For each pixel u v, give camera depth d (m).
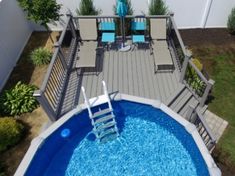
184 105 9.77
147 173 7.87
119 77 10.53
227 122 9.86
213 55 12.76
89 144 8.63
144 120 9.18
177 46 11.66
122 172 7.95
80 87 10.09
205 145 7.37
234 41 13.55
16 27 12.88
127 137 8.73
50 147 8.20
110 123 8.59
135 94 9.78
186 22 14.08
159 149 8.35
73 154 8.42
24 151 9.11
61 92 9.72
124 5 10.84
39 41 13.98
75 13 13.55
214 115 10.10
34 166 7.52
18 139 9.23
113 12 13.34
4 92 10.94
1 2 11.48
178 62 11.04
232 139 9.32
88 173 7.98
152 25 11.65
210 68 12.09
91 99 8.74
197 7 13.26
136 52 11.80
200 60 12.50
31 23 14.36
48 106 8.26
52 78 9.10
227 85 11.27
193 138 7.58
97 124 9.03
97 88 10.05
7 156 9.01
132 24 11.98
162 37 11.57
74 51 11.84
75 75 10.66
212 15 13.68
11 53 12.34
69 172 8.02
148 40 12.39
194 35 13.98
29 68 12.41
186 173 7.73
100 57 11.59
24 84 10.96
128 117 9.32
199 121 8.48
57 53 9.52
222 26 14.31
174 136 8.63
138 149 8.41
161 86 10.08
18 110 10.12
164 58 10.55
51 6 11.77
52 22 14.03
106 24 12.00
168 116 8.40
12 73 12.21
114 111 9.27
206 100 10.62
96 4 13.08
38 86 11.40
